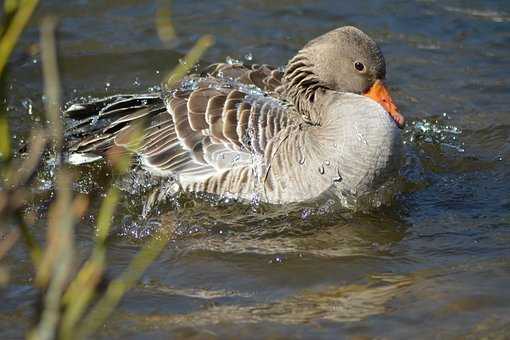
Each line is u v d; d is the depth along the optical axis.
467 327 10.58
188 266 12.26
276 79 15.58
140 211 13.91
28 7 6.53
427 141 16.36
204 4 21.14
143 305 11.17
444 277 11.80
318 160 13.55
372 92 14.36
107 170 14.99
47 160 14.92
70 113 15.16
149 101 14.94
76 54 18.98
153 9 20.78
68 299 7.38
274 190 13.68
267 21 20.50
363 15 20.72
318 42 14.54
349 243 12.96
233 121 14.03
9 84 17.80
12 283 11.67
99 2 20.95
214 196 14.00
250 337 10.42
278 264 12.30
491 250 12.56
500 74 18.52
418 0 21.23
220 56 19.00
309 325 10.67
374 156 13.59
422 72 18.64
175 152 14.24
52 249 7.16
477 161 15.69
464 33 19.97
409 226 13.48
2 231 13.07
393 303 11.17
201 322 10.77
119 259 12.40
